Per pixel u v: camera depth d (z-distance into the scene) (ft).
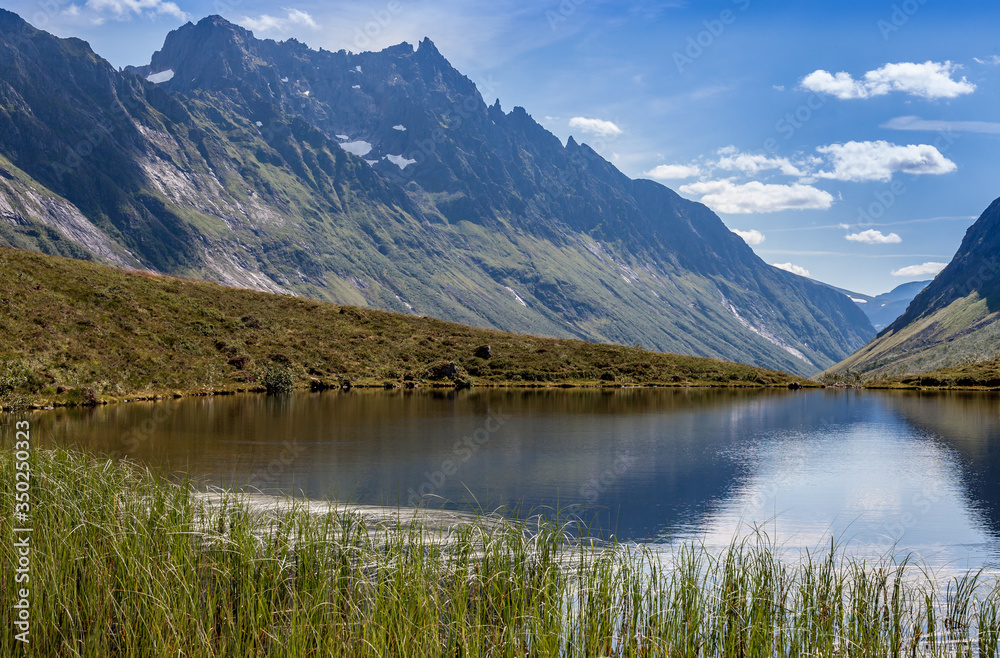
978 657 35.83
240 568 37.29
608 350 359.87
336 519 52.29
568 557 47.55
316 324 305.73
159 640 31.40
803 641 34.60
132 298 248.11
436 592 35.06
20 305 203.92
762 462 106.52
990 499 81.10
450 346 324.80
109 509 44.80
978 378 355.97
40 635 32.86
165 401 181.06
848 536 64.28
